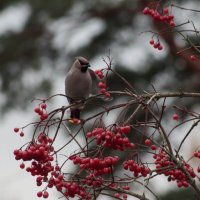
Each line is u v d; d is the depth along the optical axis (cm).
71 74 1071
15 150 738
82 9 2089
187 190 1595
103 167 722
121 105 741
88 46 2077
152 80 1994
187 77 2019
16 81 2061
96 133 720
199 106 1897
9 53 2097
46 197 745
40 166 744
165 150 741
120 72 1942
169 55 1984
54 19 2028
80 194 739
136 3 2066
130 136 1337
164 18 829
